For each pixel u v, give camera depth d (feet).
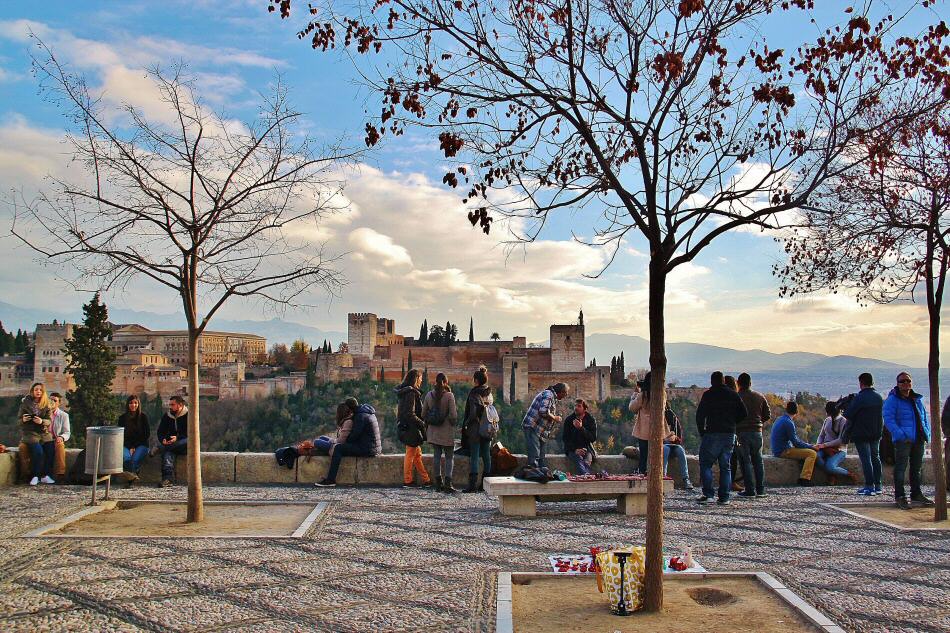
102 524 31.12
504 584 22.21
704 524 32.71
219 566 24.27
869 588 22.40
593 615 19.63
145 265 32.40
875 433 40.88
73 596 20.63
